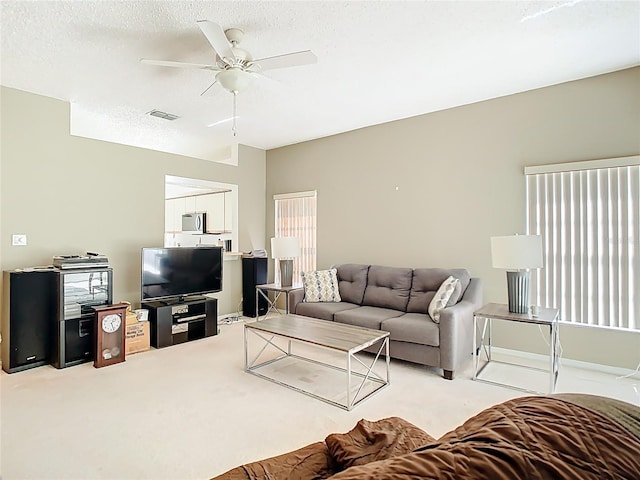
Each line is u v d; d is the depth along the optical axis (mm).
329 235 5336
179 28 2521
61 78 3324
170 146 5965
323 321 3498
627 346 3189
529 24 2488
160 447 2094
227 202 5887
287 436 2223
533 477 551
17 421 2371
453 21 2453
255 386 2979
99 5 2246
